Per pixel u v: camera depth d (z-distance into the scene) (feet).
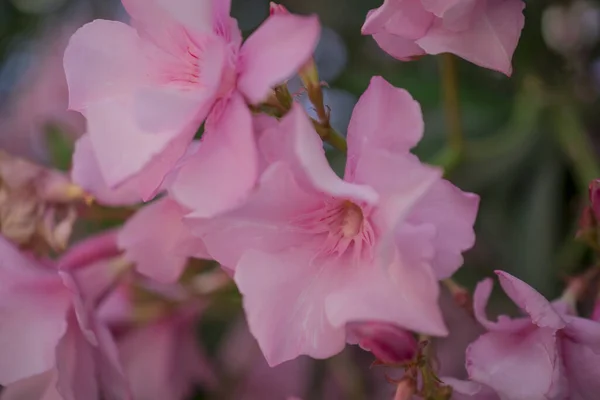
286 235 0.73
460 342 1.01
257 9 1.13
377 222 0.70
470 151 1.03
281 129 0.69
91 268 0.85
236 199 0.69
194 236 0.77
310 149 0.67
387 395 1.05
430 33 0.75
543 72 1.07
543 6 1.02
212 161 0.71
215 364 1.09
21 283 0.82
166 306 0.99
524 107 1.08
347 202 0.73
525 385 0.73
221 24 0.72
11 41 1.26
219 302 1.01
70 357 0.82
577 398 0.75
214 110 0.72
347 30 1.12
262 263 0.72
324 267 0.73
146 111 0.70
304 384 1.08
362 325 0.71
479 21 0.75
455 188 0.71
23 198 0.89
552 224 1.04
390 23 0.74
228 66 0.71
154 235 0.80
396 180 0.68
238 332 1.08
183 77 0.75
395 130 0.70
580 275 0.84
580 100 1.09
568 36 1.06
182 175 0.71
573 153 1.05
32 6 1.25
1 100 1.29
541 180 1.07
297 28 0.69
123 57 0.76
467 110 1.12
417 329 0.68
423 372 0.76
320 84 0.78
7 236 0.89
